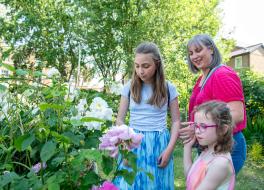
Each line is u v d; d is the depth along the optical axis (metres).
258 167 5.70
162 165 2.44
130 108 2.59
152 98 2.49
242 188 4.62
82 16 10.59
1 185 1.46
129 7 10.48
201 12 11.25
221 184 1.89
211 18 11.41
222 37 12.37
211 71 2.25
